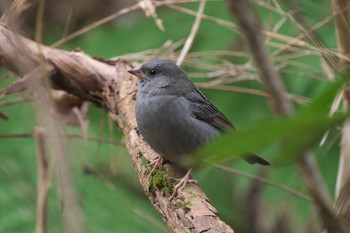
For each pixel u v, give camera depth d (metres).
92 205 10.62
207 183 11.97
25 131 10.83
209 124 8.65
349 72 1.68
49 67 8.72
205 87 9.79
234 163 11.23
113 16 8.99
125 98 8.80
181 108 8.24
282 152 1.69
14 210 9.91
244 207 11.96
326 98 1.69
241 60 10.98
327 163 10.82
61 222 9.29
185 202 6.51
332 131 8.96
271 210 11.12
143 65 8.59
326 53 6.38
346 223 3.28
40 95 4.01
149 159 7.89
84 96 9.24
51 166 6.97
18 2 8.02
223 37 11.15
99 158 11.24
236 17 1.90
